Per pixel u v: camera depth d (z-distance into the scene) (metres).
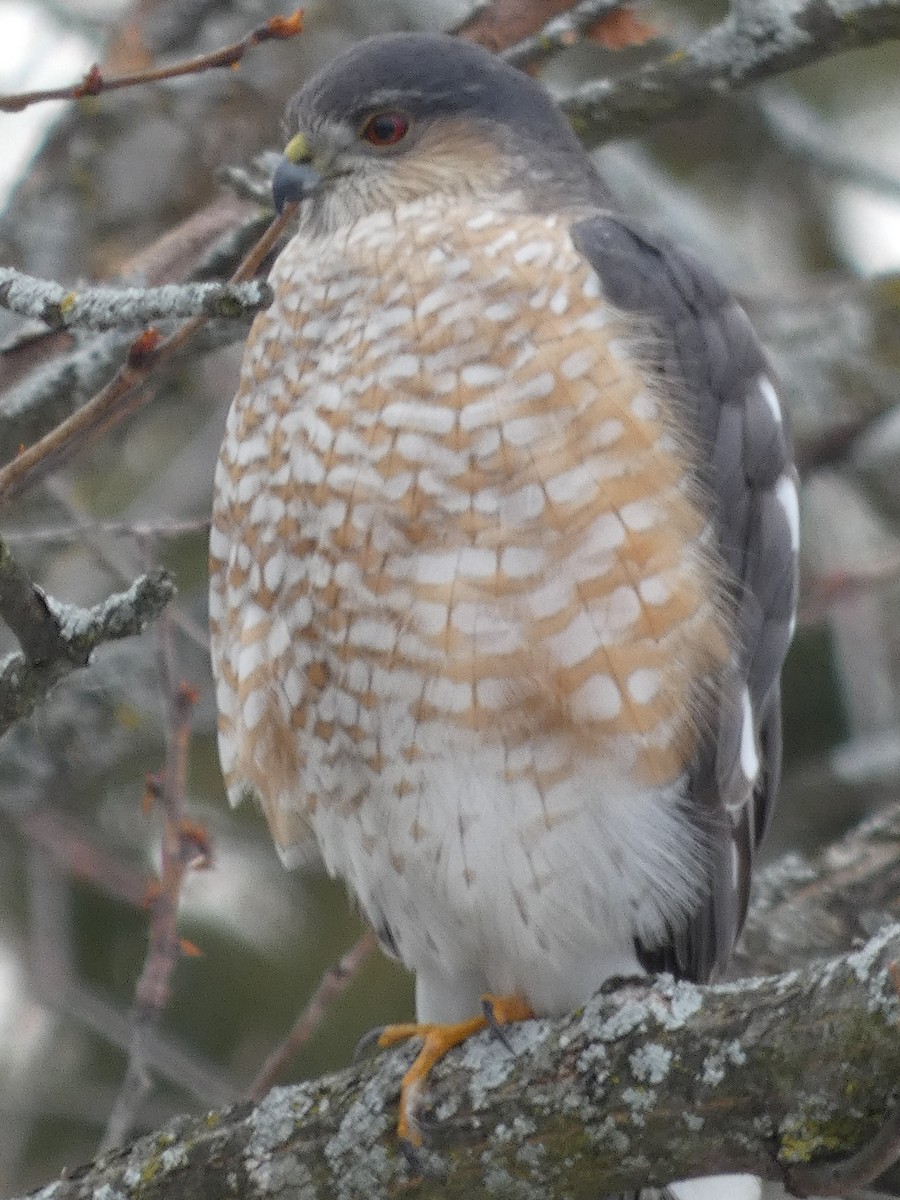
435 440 8.14
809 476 13.48
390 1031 8.24
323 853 9.12
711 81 9.91
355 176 9.30
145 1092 9.23
